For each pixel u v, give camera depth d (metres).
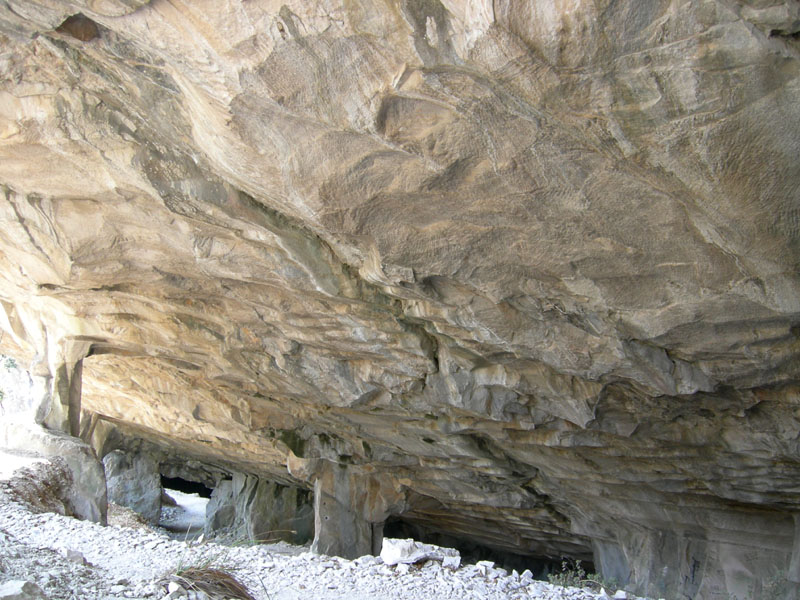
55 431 13.49
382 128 5.59
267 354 12.50
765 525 12.49
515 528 18.17
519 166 5.86
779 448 9.90
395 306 9.95
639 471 12.47
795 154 4.82
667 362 8.76
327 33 4.84
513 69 4.70
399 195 6.62
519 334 8.97
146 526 20.86
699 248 6.47
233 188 7.88
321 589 6.29
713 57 4.30
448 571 7.22
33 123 7.30
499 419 11.45
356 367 12.03
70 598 4.71
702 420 10.42
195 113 6.21
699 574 13.51
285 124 5.83
